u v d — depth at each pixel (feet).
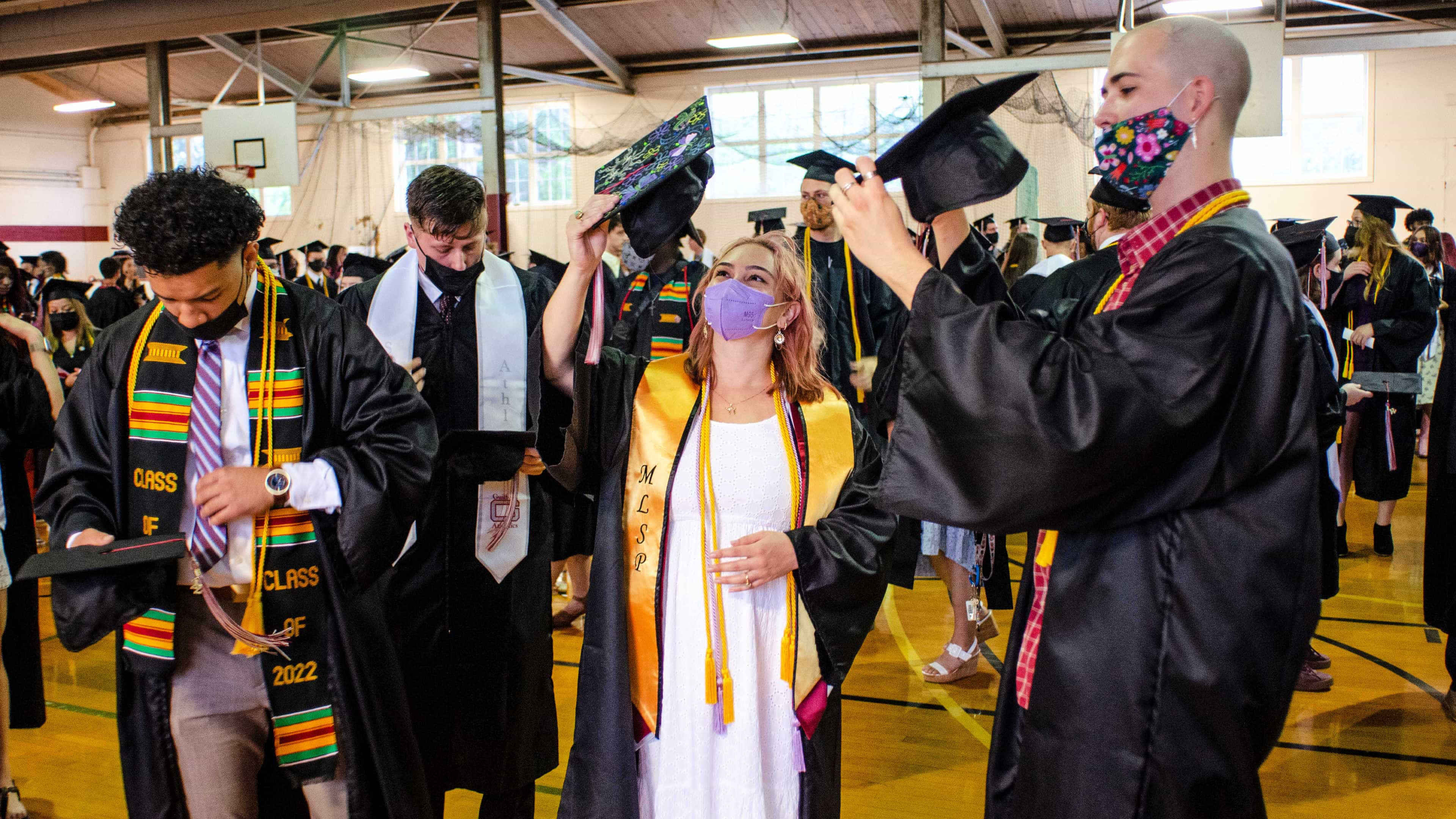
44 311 18.57
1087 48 45.24
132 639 5.56
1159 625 4.17
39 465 22.40
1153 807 4.14
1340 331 20.17
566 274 5.79
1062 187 41.81
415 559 7.83
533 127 57.72
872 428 12.53
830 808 6.10
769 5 47.24
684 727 5.82
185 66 55.01
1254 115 25.67
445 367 8.52
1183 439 3.98
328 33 44.98
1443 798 9.78
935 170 4.74
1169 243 4.31
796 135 54.29
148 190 5.06
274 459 5.74
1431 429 12.57
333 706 5.81
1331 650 14.32
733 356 6.25
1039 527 4.17
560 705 12.17
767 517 6.04
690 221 5.84
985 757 10.79
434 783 7.98
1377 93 46.19
